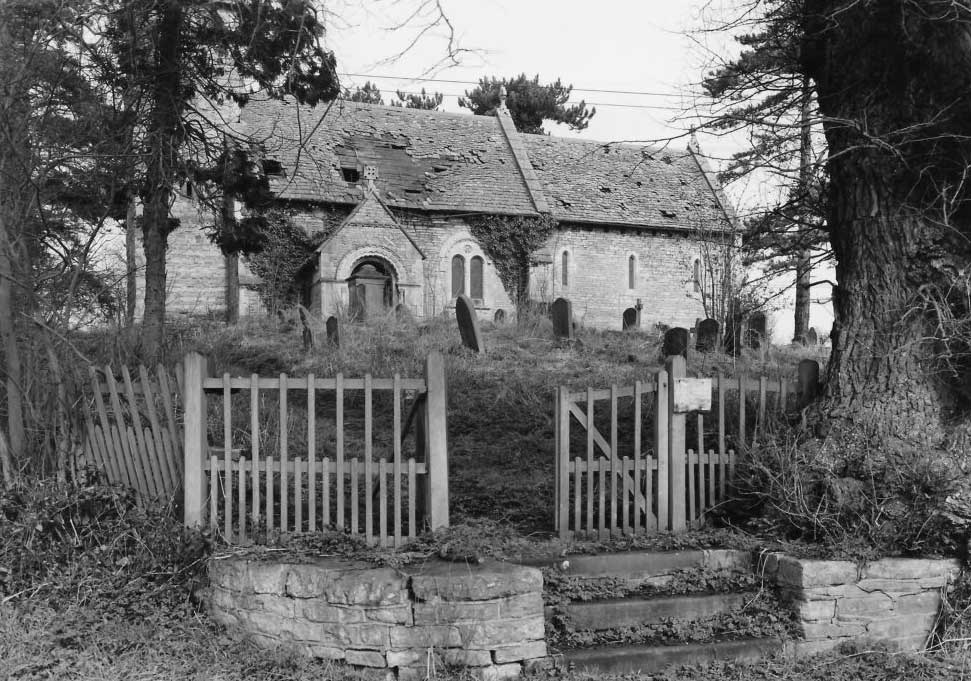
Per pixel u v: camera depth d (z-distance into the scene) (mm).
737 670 5488
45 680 4871
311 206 30594
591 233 35250
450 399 11906
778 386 7516
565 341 17844
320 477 8289
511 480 8680
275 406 10891
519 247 33500
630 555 6227
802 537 6594
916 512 6391
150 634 5488
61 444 6613
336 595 5223
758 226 10273
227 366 13133
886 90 7207
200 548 5961
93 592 5816
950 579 6234
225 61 12234
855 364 7250
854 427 6992
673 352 15773
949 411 6988
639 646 5582
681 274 36719
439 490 6129
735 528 6918
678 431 6906
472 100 46438
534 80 45781
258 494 6070
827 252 10062
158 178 11117
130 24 8484
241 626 5535
